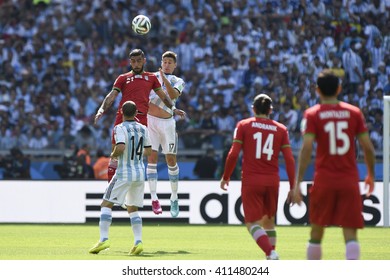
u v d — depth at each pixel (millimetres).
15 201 64125
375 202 62094
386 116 61125
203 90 92375
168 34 99875
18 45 97000
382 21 96875
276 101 90188
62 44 97562
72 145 81250
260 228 32594
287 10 98562
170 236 52594
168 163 51562
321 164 27781
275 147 33250
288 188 62406
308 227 60438
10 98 91000
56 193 63969
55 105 90812
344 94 91500
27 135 86250
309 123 27734
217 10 100500
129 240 49062
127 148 37844
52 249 42406
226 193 62875
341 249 43438
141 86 44312
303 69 92688
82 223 63656
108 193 38375
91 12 100750
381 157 83500
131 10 101312
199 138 84188
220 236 52719
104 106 43969
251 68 94000
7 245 45094
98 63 96125
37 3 101375
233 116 88750
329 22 96750
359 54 93438
